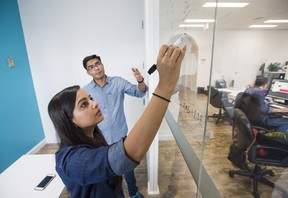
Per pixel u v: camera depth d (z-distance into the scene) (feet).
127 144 1.37
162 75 1.34
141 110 9.36
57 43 8.46
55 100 2.14
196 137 2.07
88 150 1.72
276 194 1.09
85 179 1.56
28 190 3.43
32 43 8.43
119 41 8.53
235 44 1.14
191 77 2.24
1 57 7.16
